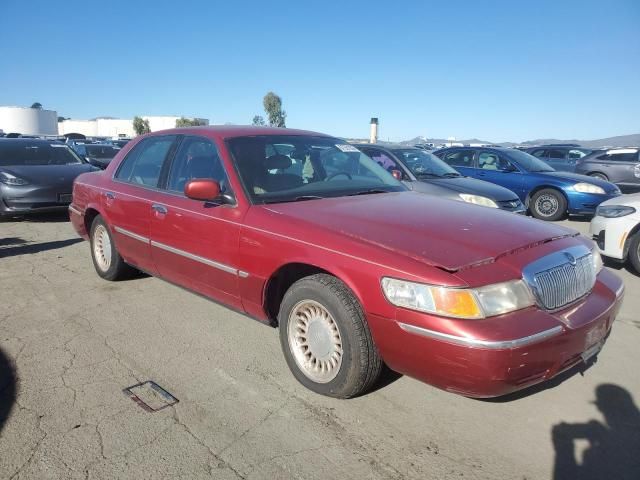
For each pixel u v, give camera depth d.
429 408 3.08
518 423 2.95
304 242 3.10
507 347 2.44
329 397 3.16
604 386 3.37
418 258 2.69
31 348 3.84
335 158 4.38
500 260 2.73
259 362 3.65
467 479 2.49
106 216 5.02
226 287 3.69
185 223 3.96
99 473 2.50
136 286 5.29
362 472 2.52
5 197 9.00
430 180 8.14
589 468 2.58
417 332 2.58
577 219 11.34
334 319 2.96
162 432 2.81
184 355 3.75
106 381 3.36
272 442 2.74
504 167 11.59
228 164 3.80
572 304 2.89
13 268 6.02
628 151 15.52
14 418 2.94
